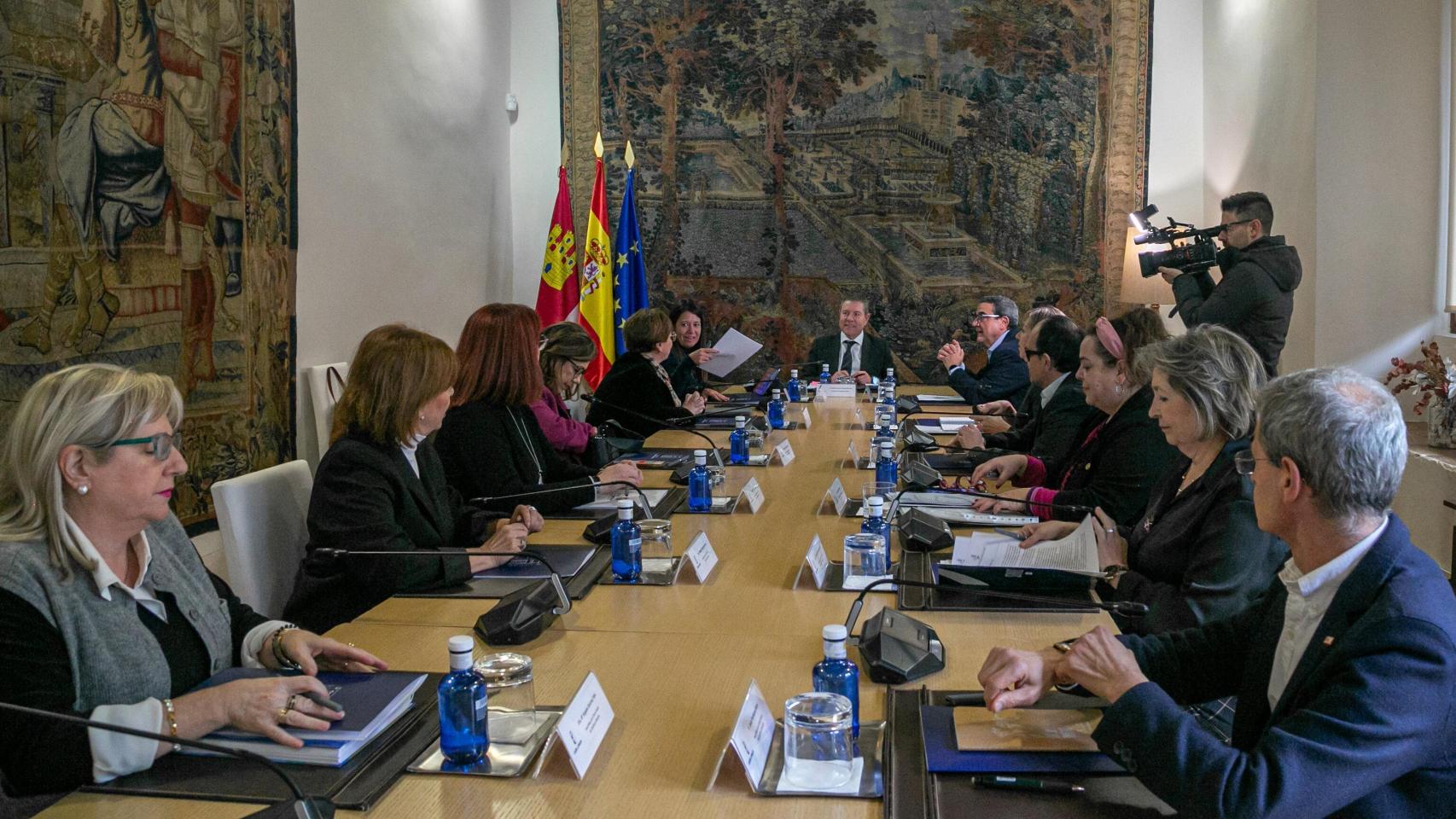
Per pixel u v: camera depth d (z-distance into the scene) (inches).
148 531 71.6
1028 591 92.8
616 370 209.5
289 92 187.3
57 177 131.7
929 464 155.9
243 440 175.0
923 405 241.6
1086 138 296.5
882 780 58.2
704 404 226.7
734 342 254.2
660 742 63.5
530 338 137.8
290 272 189.5
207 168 163.9
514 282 311.0
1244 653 68.2
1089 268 299.1
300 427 196.7
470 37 275.6
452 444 133.6
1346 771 50.5
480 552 90.4
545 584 86.3
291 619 100.0
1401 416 55.3
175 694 69.4
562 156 305.6
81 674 63.3
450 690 60.3
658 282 308.0
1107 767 59.0
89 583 64.5
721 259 305.9
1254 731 62.3
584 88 304.3
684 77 302.2
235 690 63.0
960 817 54.0
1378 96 221.1
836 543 111.3
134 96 146.6
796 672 74.3
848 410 223.5
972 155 299.1
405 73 238.2
